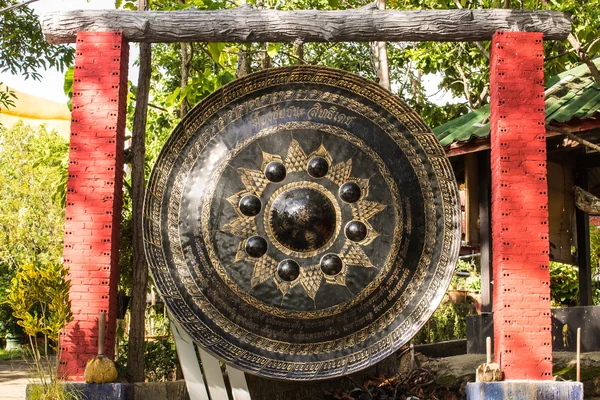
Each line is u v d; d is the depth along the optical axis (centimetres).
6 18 795
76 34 511
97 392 462
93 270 488
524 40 514
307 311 513
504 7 609
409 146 529
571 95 621
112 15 511
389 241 523
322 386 548
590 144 568
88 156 499
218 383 499
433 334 831
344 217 525
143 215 499
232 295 509
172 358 680
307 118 529
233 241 514
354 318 515
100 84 505
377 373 572
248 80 519
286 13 511
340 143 529
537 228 495
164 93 888
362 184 527
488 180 645
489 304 623
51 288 456
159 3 668
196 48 836
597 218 1067
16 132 1598
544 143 503
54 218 1531
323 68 517
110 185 496
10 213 1519
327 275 518
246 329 505
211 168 518
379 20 512
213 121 522
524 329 484
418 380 552
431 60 846
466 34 515
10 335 1138
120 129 511
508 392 468
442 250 521
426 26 512
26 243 1516
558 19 516
